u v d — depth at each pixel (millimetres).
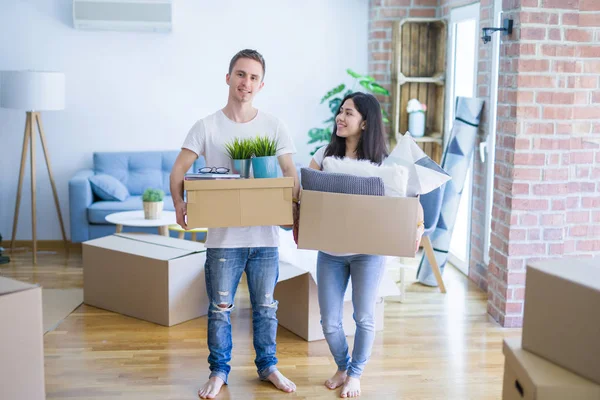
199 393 3309
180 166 3207
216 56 6492
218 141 3211
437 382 3504
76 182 5867
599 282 2025
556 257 4277
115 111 6422
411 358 3814
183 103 6500
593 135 4336
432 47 6270
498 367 3705
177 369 3629
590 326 1990
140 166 6363
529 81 4125
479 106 5129
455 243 5918
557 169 4207
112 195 5996
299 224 3094
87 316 4434
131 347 3918
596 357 1975
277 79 6582
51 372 3568
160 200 5363
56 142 6371
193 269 4363
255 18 6492
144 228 6027
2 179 6293
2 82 5707
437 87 6285
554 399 1988
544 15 4090
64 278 5348
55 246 6371
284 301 4238
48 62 6285
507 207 4273
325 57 6586
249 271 3299
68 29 6266
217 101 6531
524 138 4164
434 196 4777
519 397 2148
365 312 3230
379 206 2998
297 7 6516
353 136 3303
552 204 4230
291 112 6633
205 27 6445
